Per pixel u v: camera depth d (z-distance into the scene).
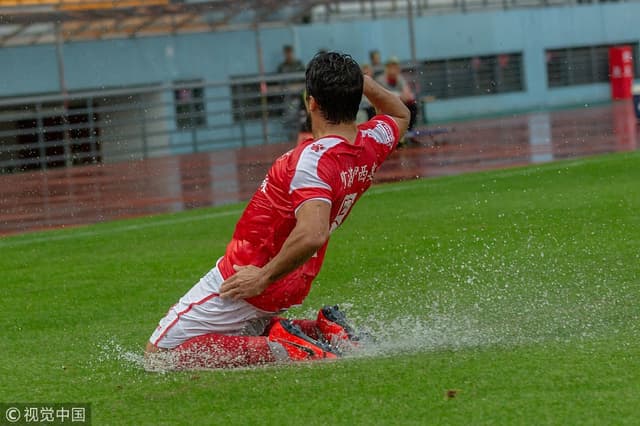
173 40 48.81
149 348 9.47
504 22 58.44
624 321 10.26
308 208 8.53
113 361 9.98
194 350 9.30
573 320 10.46
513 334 9.95
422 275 13.89
